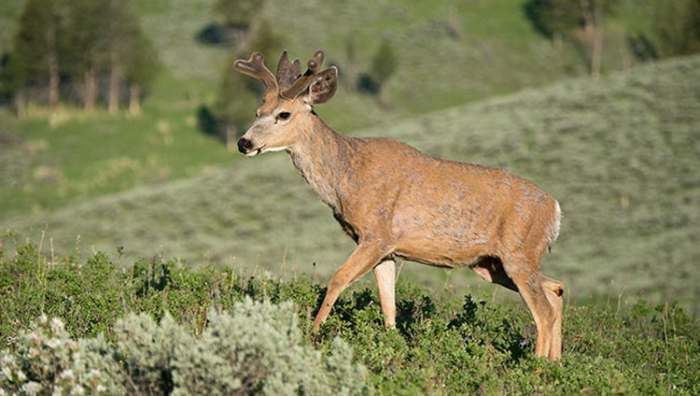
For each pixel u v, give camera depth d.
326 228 118.69
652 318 32.12
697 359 26.33
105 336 21.44
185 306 23.77
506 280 26.17
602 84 166.00
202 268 28.47
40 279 26.58
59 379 16.78
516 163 135.12
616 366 23.31
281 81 25.05
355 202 24.12
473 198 24.53
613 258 100.19
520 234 24.84
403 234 24.28
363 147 24.64
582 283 91.31
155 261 29.28
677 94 153.88
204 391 15.91
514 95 177.38
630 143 137.25
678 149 133.75
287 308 17.44
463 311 27.77
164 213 128.00
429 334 22.86
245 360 16.22
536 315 24.78
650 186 122.69
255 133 24.06
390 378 18.83
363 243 24.00
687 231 106.19
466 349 22.20
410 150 24.83
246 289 26.00
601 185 124.12
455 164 24.92
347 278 23.53
